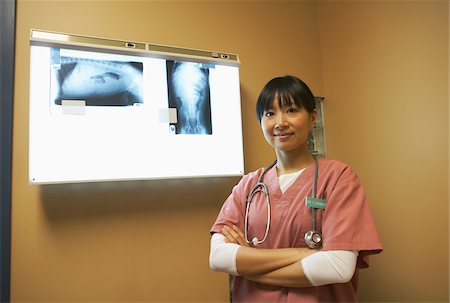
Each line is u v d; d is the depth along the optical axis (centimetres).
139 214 124
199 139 127
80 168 108
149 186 127
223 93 134
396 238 123
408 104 117
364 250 74
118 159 114
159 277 125
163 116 122
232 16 153
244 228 90
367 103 138
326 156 162
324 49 169
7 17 111
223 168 130
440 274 105
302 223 78
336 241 72
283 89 86
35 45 106
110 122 114
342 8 154
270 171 94
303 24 171
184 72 128
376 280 132
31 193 110
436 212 107
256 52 156
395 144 123
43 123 104
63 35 109
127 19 131
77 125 109
